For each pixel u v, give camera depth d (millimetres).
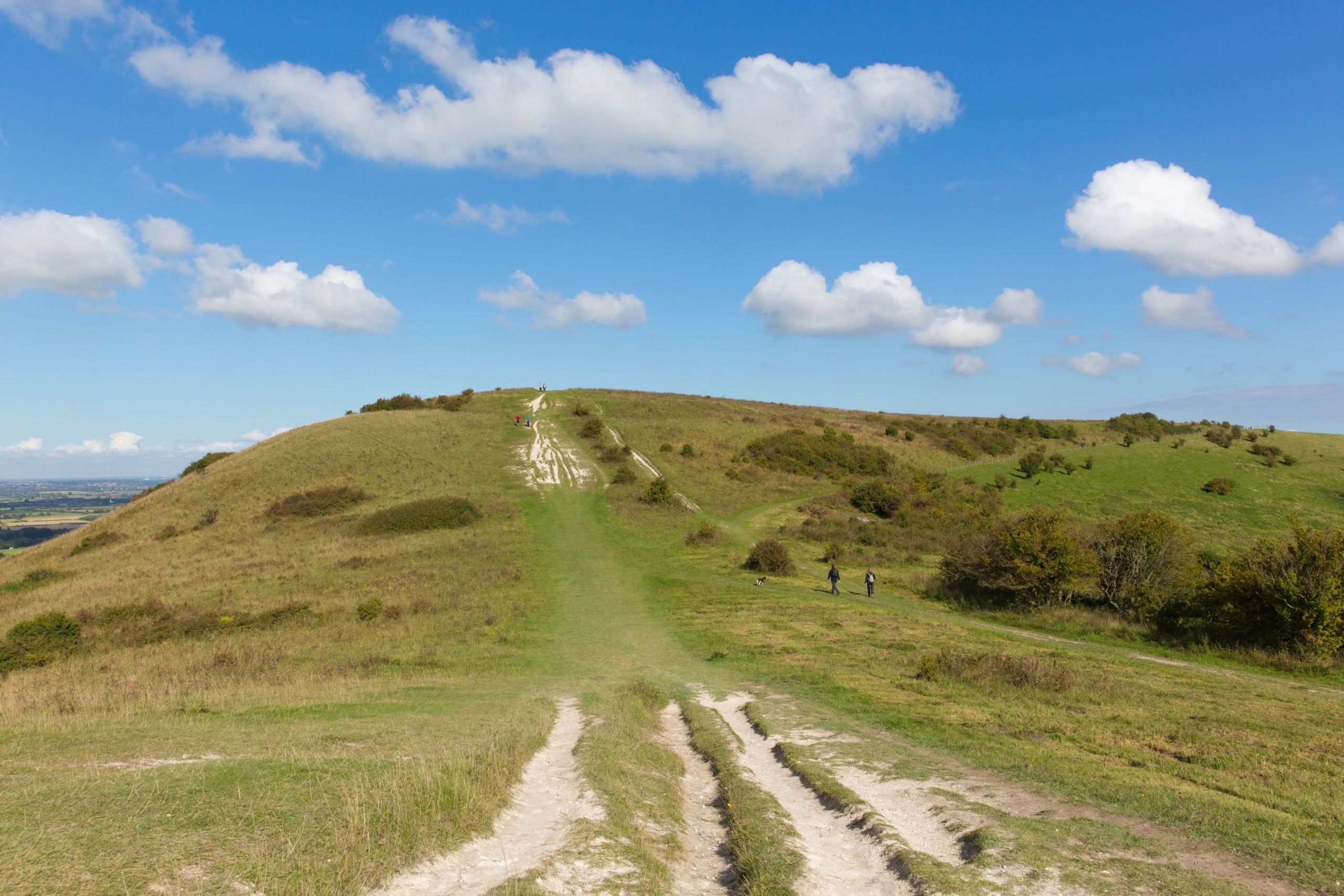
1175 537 27828
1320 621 20078
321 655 21312
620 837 6898
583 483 56406
